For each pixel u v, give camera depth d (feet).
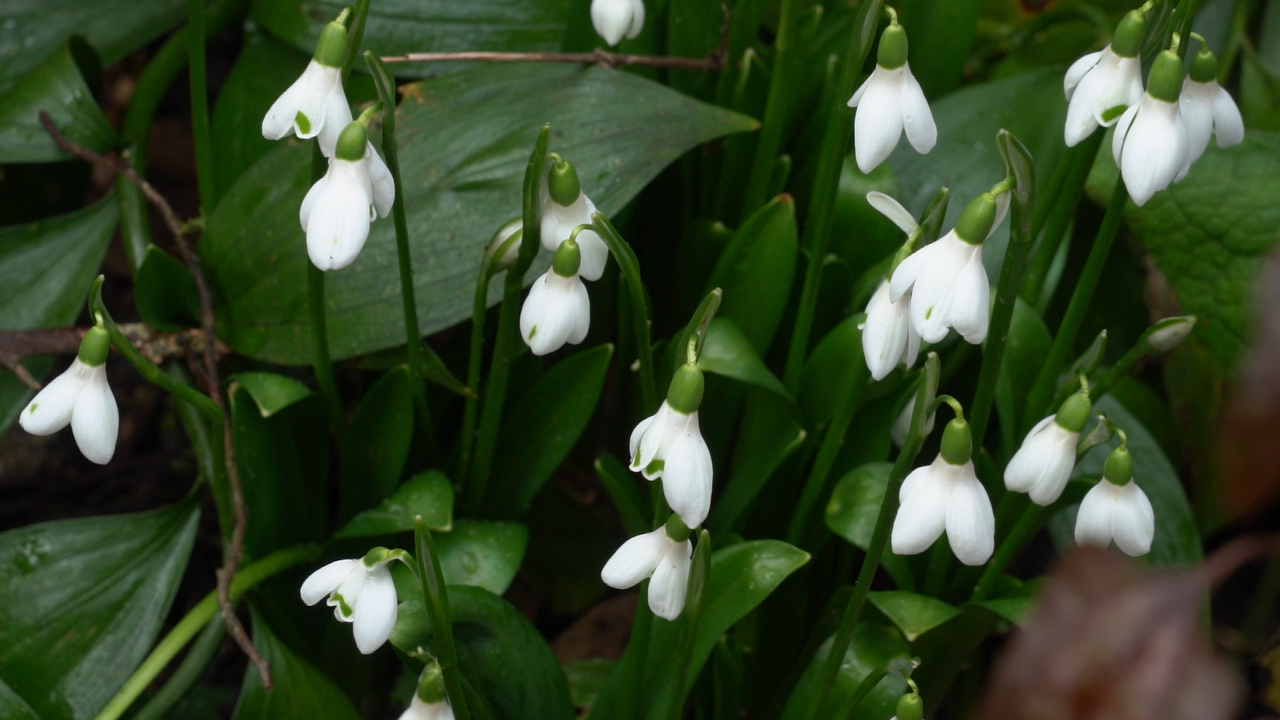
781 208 3.20
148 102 3.56
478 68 3.32
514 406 3.27
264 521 3.21
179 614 3.57
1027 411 3.17
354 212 2.86
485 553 3.17
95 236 3.46
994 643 3.39
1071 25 3.83
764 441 3.20
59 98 3.45
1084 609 1.99
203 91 3.34
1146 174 2.86
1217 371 3.37
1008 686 2.04
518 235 3.02
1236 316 3.35
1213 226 3.38
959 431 2.83
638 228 3.50
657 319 3.53
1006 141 2.81
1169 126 2.86
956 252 2.84
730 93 3.42
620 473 3.14
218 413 3.08
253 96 3.55
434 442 3.29
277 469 3.21
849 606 2.94
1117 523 2.89
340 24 2.90
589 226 2.90
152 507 3.82
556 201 2.94
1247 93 3.56
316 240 2.86
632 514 3.11
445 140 3.27
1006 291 2.93
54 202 3.93
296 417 3.24
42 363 3.41
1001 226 3.31
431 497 3.16
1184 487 3.49
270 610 3.22
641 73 3.43
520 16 3.53
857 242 3.33
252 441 3.17
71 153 3.44
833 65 3.38
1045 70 3.41
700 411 3.32
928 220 2.89
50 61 3.47
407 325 3.15
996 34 3.97
